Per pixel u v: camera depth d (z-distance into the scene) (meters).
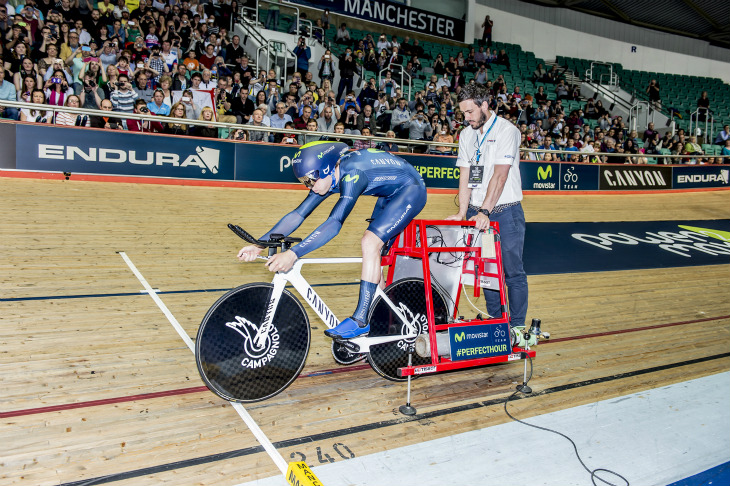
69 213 4.90
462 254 2.67
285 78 9.79
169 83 7.36
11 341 2.61
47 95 6.52
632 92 16.14
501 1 15.62
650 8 16.14
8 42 7.13
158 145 6.59
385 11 13.09
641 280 4.95
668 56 18.02
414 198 2.31
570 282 4.67
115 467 1.75
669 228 7.68
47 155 6.00
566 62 16.28
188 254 4.32
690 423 2.26
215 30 9.45
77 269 3.71
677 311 4.09
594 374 2.77
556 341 3.24
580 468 1.88
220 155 7.00
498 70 14.23
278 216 5.88
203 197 6.26
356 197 2.15
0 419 1.98
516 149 2.73
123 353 2.61
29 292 3.24
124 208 5.31
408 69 12.00
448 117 10.62
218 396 2.22
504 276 2.83
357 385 2.50
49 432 1.93
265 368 2.24
